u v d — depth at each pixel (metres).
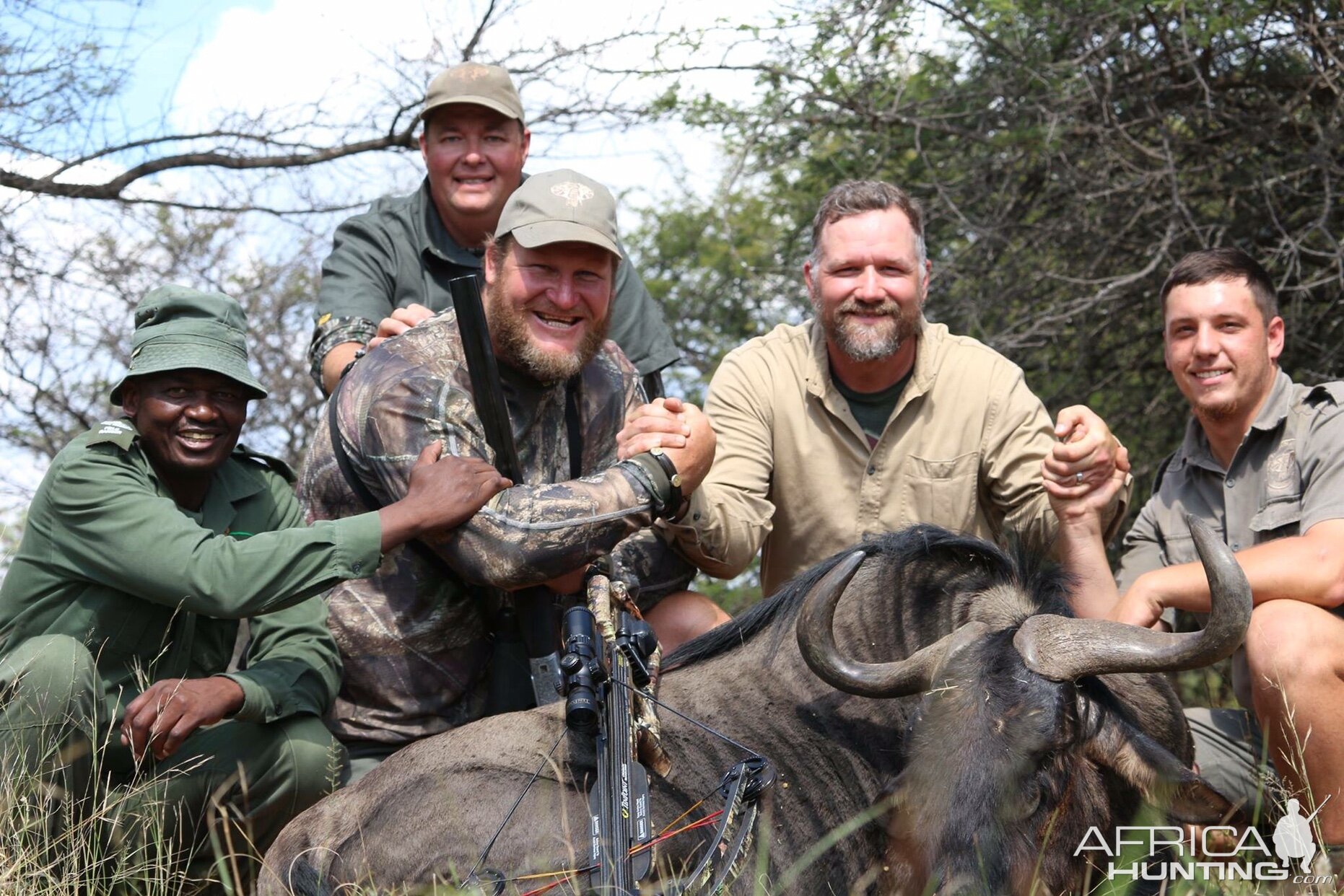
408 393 4.39
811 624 3.75
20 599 4.24
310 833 3.78
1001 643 3.63
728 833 3.46
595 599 3.72
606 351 4.99
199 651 4.42
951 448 5.22
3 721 3.98
